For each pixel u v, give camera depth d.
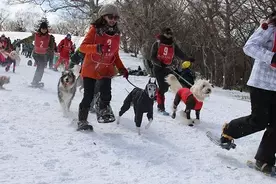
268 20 4.68
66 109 7.16
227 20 21.19
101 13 5.61
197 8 22.91
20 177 3.83
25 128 5.69
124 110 6.55
